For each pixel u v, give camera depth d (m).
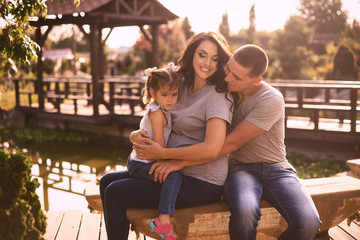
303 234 2.39
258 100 2.60
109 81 11.16
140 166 2.52
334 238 3.62
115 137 11.34
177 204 2.49
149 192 2.46
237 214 2.34
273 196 2.55
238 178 2.57
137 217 2.46
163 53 33.94
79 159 9.18
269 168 2.66
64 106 13.48
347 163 4.40
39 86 12.22
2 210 2.28
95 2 10.41
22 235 2.36
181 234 2.55
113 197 2.49
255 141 2.69
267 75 21.95
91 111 12.01
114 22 12.77
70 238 3.54
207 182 2.51
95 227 3.81
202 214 2.52
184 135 2.54
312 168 7.48
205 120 2.49
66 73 37.97
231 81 2.49
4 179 2.36
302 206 2.42
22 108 12.91
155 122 2.48
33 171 8.21
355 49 20.06
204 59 2.49
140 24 12.00
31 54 2.79
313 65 23.91
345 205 2.86
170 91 2.42
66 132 11.98
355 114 7.89
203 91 2.53
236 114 2.72
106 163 8.86
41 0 2.75
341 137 8.10
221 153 2.52
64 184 7.35
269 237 2.70
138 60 39.94
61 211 4.21
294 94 16.48
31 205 2.60
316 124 8.36
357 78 19.39
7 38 2.66
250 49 2.43
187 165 2.46
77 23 10.60
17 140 10.84
